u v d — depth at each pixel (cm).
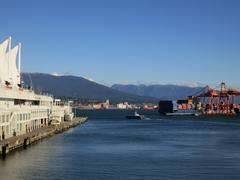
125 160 8819
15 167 7644
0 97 9575
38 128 14600
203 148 11212
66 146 11131
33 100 14738
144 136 15188
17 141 9700
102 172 7444
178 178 7025
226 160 8925
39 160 8475
